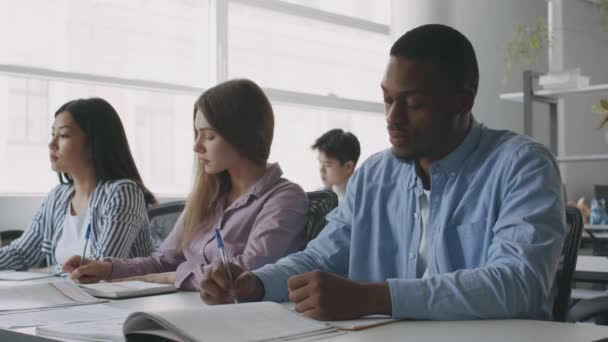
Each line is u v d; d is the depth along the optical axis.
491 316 1.15
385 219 1.50
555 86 4.27
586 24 6.00
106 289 1.60
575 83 4.20
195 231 1.93
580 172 6.16
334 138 3.73
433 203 1.40
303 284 1.16
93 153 2.40
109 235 2.25
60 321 1.20
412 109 1.29
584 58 5.98
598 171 6.33
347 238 1.56
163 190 5.20
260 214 1.84
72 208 2.45
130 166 2.47
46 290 1.52
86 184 2.42
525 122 4.30
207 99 1.87
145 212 2.38
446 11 5.96
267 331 1.01
